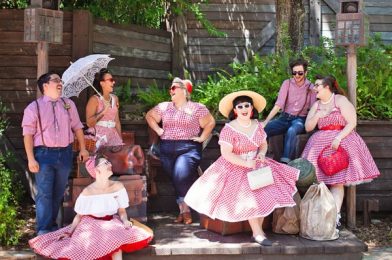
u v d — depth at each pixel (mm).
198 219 6047
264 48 9555
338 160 5676
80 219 4895
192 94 7734
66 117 5211
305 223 5207
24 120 5098
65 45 6723
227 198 5129
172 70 9023
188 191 5367
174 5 8992
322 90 5832
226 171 5219
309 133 6203
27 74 6793
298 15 7570
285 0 7535
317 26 9859
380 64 7465
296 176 5285
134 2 7871
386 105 6781
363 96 6883
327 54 8125
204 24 8734
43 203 5191
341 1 6043
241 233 5387
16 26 6773
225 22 9500
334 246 4953
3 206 5633
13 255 5129
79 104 6656
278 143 6371
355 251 4980
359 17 5957
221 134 5273
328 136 5801
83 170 5617
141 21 8664
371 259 5344
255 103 5410
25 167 6828
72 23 6707
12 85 6809
